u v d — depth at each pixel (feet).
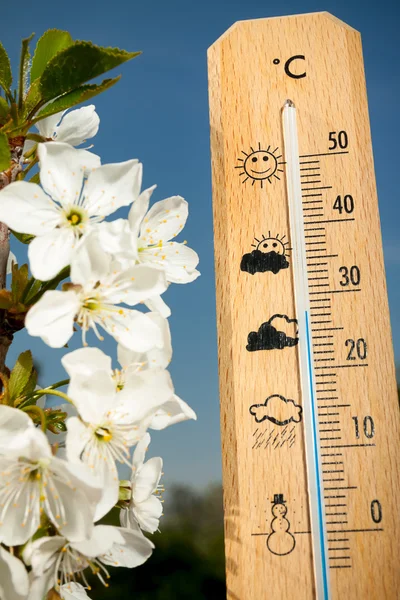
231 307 0.81
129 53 0.68
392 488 0.77
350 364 0.79
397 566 0.75
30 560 0.61
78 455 0.63
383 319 0.80
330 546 0.76
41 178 0.67
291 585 0.75
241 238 0.82
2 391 0.69
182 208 0.75
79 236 0.67
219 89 0.86
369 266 0.81
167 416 0.69
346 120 0.84
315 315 0.81
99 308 0.67
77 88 0.71
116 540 0.63
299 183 0.82
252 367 0.80
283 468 0.78
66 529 0.62
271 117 0.85
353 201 0.83
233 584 0.76
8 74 0.70
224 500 0.77
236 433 0.79
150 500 0.72
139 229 0.74
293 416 0.79
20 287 0.68
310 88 0.85
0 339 0.68
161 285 0.67
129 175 0.69
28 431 0.60
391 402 0.78
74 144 0.78
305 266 0.80
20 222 0.66
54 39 0.73
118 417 0.65
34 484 0.63
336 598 0.75
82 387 0.63
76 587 0.71
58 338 0.63
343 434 0.78
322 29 0.86
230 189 0.84
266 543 0.76
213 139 0.85
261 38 0.86
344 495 0.77
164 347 0.67
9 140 0.71
